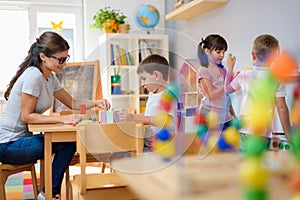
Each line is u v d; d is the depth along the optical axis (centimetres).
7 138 216
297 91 38
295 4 245
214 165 41
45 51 223
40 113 232
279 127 144
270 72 39
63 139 202
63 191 274
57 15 457
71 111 248
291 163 36
